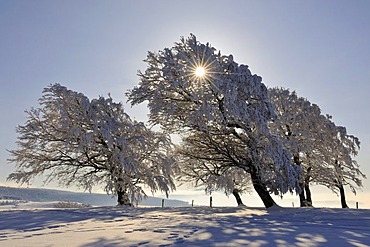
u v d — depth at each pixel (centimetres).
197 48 2150
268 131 2027
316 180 2991
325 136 2883
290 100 2938
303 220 1179
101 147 2534
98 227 995
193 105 2191
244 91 2112
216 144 2244
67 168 2712
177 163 2564
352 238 762
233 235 803
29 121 2683
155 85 2319
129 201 2486
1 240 776
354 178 3025
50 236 826
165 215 1398
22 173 2694
